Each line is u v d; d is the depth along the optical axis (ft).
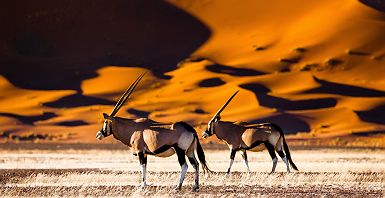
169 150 236.22
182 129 235.81
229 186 257.96
